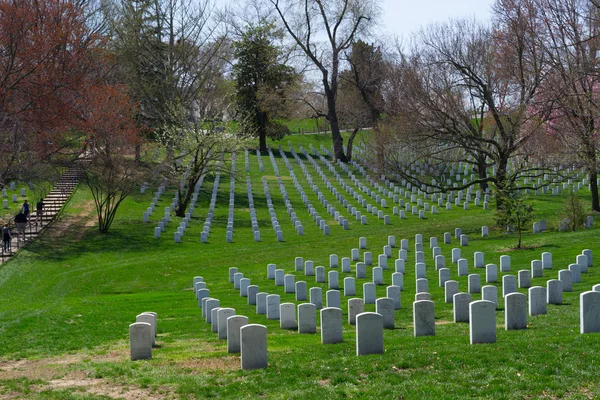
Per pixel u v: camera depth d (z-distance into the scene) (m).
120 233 48.12
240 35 85.94
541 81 47.88
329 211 55.66
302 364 15.59
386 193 61.81
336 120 82.00
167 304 28.33
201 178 66.25
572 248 35.91
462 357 14.95
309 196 62.84
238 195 63.06
